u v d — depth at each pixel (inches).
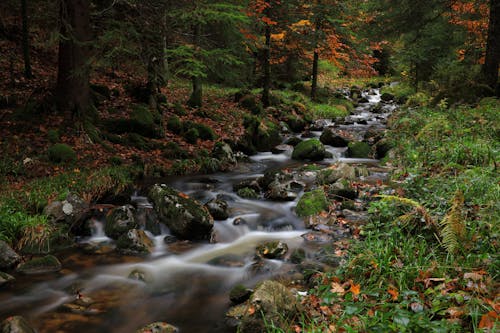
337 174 341.1
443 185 240.8
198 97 579.2
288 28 748.6
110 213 271.3
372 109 854.5
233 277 209.9
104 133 416.2
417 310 128.7
